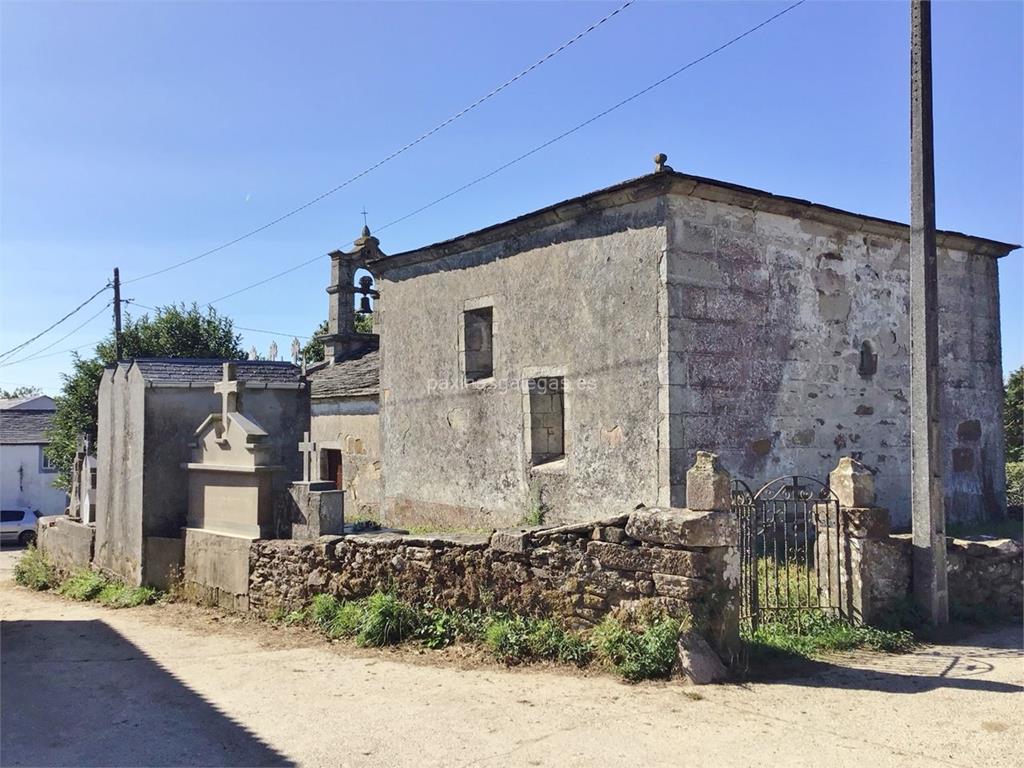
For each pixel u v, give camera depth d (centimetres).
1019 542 873
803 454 1089
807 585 740
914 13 804
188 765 482
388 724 533
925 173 800
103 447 1431
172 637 896
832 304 1144
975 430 1313
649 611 624
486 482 1268
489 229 1230
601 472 1068
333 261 2139
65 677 724
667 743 473
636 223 1027
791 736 479
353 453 1747
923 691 561
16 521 3020
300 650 782
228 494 1097
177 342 2847
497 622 716
